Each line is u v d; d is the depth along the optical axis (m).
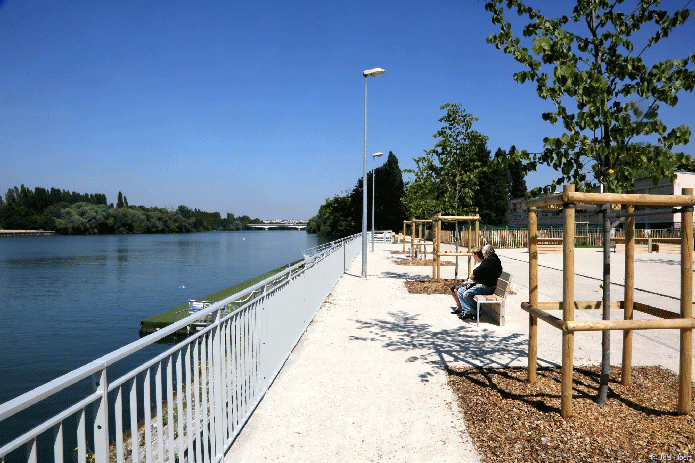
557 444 3.59
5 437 9.55
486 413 4.22
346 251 18.53
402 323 8.23
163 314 18.59
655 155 4.29
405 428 3.99
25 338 21.81
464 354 6.21
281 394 4.84
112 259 65.38
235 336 3.94
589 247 34.16
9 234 155.75
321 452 3.61
